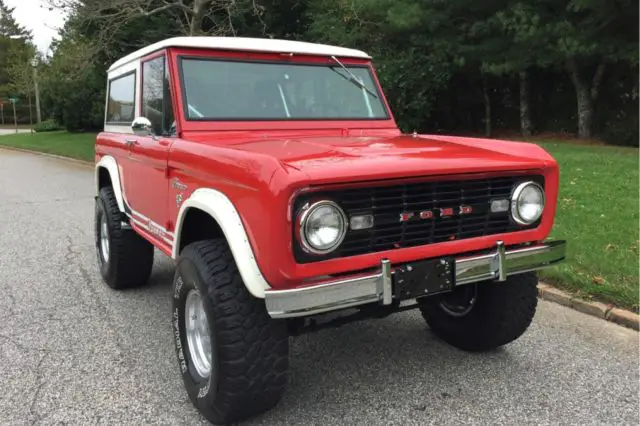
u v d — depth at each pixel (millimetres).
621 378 3762
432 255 3055
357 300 2785
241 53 4078
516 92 20594
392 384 3693
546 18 14914
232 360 2904
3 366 3965
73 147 25266
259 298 2896
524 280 3814
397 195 2922
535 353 4137
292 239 2650
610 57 14508
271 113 4035
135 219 4734
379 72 17000
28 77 50500
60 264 6621
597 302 4898
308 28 19156
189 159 3412
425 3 16125
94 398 3541
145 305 5188
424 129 21375
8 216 9891
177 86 3811
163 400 3521
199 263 3066
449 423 3240
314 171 2656
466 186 3150
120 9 16266
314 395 3555
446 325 4250
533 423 3238
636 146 16438
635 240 6160
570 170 10586
